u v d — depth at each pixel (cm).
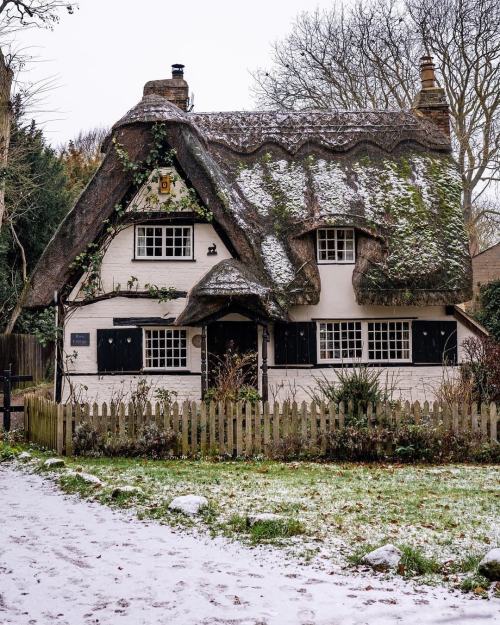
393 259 2016
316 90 3719
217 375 1948
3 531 916
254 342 2003
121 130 1988
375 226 2044
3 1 2050
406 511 1005
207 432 1525
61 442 1509
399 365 2055
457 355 2081
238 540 870
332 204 2080
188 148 1978
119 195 1958
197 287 1866
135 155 1964
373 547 820
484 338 2044
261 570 764
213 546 851
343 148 2250
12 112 2134
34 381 3158
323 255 2062
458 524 932
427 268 2005
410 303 1989
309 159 2228
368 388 1576
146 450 1504
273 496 1091
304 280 1981
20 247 3077
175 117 1991
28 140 3050
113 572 759
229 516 966
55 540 877
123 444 1509
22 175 2730
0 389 2755
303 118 2344
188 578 740
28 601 679
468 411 1530
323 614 649
